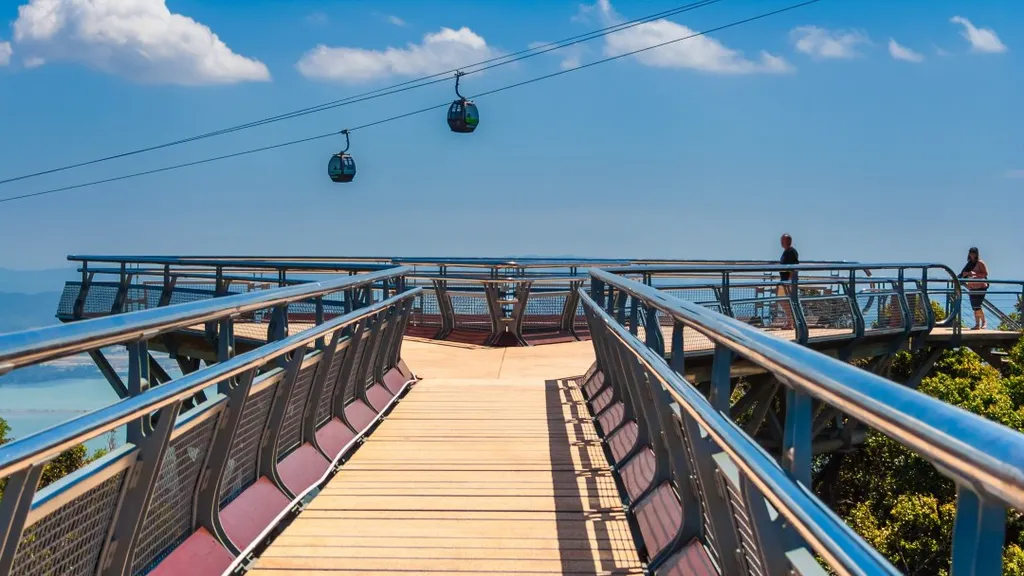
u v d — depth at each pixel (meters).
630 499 5.40
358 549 4.66
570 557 4.56
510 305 15.64
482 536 4.89
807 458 2.06
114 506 3.08
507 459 6.68
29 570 2.55
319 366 6.15
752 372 12.46
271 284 14.75
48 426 2.34
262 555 4.56
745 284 12.53
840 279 14.73
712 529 3.39
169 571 3.64
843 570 1.59
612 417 7.45
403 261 17.23
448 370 12.30
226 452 4.18
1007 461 1.11
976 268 18.66
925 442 1.32
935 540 11.66
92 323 2.50
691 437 3.31
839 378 1.71
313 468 5.91
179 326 3.17
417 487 5.90
